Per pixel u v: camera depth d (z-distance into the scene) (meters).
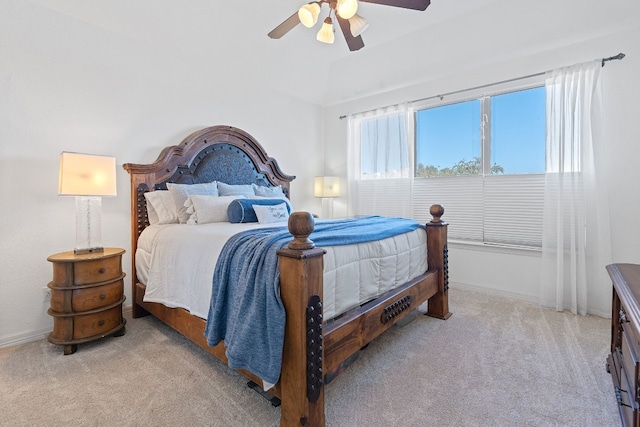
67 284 2.07
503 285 3.30
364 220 2.67
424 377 1.77
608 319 2.62
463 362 1.92
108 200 2.70
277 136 4.23
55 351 2.10
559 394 1.61
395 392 1.63
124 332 2.36
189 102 3.28
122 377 1.77
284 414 1.32
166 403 1.54
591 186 2.73
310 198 4.73
